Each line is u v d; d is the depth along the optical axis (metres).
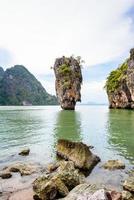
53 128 45.56
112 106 134.38
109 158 22.47
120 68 132.12
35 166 19.20
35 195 13.09
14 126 50.25
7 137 35.22
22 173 17.23
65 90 126.31
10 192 14.12
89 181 16.31
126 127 46.00
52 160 21.58
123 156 23.30
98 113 94.81
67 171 14.87
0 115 87.44
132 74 103.75
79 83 129.38
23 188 14.71
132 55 105.62
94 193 11.10
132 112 92.62
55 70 137.25
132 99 106.38
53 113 98.81
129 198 12.27
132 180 14.48
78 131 40.84
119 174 17.64
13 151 25.52
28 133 39.34
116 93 125.81
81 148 20.11
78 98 128.50
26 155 23.61
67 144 22.02
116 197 12.08
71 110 126.38
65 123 54.66
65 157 21.36
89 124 51.78
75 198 11.31
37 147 27.59
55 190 13.12
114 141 31.30
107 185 15.54
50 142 30.86
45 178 14.42
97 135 36.31
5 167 19.12
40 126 49.53
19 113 101.25
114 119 62.75
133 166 19.81
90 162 19.36
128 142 30.62
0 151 25.45
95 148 26.92
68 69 128.25
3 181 15.91
